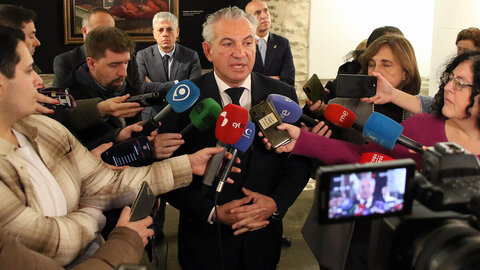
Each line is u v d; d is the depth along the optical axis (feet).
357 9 22.65
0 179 4.04
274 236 6.65
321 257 5.59
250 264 6.46
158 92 6.93
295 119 6.31
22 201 4.17
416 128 5.35
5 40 4.01
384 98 6.46
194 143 6.37
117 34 8.01
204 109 5.85
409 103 6.48
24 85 4.17
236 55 6.08
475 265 2.95
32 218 4.03
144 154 6.13
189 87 5.95
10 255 3.46
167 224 12.03
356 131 7.20
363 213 3.26
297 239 11.28
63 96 6.67
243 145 5.78
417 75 7.33
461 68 4.78
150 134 6.25
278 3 21.66
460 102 4.79
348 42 22.94
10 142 4.31
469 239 3.09
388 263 3.45
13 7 7.75
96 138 7.63
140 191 4.54
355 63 9.25
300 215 12.53
